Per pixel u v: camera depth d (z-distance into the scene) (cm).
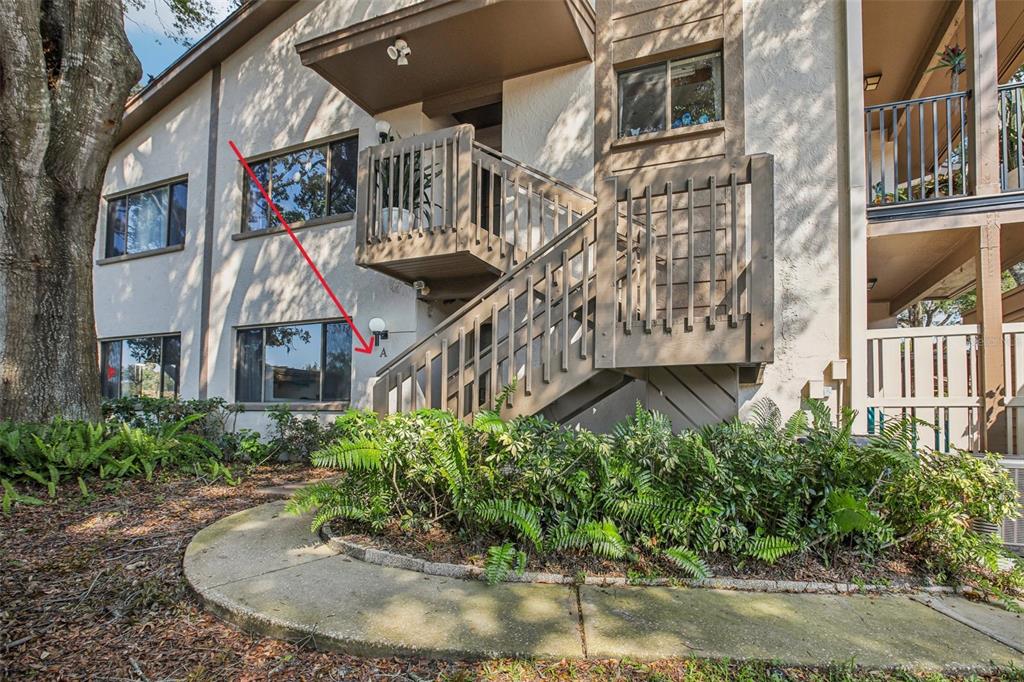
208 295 838
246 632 247
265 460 671
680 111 566
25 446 478
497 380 440
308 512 423
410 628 236
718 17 543
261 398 795
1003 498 315
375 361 696
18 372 530
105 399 835
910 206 475
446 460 336
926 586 296
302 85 793
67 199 565
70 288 566
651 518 319
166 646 237
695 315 432
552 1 526
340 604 259
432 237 553
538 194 580
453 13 545
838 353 484
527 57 612
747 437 349
